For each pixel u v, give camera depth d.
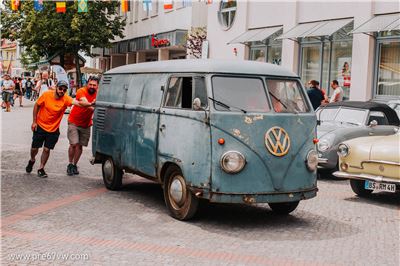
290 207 8.47
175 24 32.91
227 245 6.80
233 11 25.50
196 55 28.61
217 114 7.42
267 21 23.20
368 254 6.57
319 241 7.11
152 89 8.78
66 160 13.57
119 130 9.66
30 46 41.66
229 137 7.42
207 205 9.13
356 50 18.75
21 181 10.65
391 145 9.66
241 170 7.41
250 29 24.38
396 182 9.37
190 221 7.98
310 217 8.50
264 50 23.89
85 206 8.75
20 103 36.69
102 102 10.50
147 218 8.08
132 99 9.35
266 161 7.54
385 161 9.52
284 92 8.06
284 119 7.75
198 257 6.25
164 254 6.32
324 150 12.09
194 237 7.12
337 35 20.05
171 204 8.13
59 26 39.31
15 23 41.69
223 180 7.37
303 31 20.38
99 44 40.28
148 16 37.66
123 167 9.52
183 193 7.91
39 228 7.30
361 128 12.60
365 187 9.77
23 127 21.58
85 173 11.94
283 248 6.74
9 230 7.15
